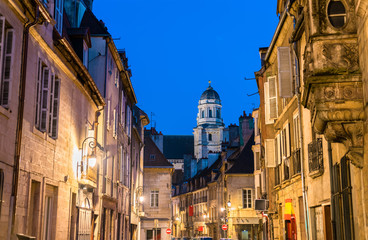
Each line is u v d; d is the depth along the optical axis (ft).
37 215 40.96
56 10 47.57
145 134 204.54
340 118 29.35
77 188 56.08
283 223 66.59
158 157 170.91
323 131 31.60
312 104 31.94
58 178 47.37
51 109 44.50
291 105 59.57
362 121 29.40
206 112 408.87
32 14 37.55
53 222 46.78
